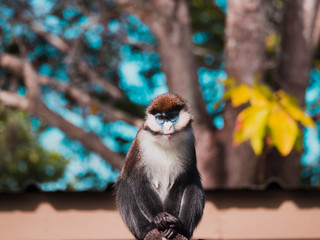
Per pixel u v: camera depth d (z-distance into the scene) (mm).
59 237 7059
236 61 12211
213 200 7293
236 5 12234
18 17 14117
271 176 12719
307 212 7305
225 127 12500
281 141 8023
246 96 8430
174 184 5648
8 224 7051
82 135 13938
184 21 12445
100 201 7164
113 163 14102
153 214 5480
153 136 5586
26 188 7156
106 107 13977
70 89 14250
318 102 12812
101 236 7082
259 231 7242
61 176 18062
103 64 15438
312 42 12594
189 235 5434
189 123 5688
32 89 13430
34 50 15555
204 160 12641
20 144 17047
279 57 12719
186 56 12477
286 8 12367
